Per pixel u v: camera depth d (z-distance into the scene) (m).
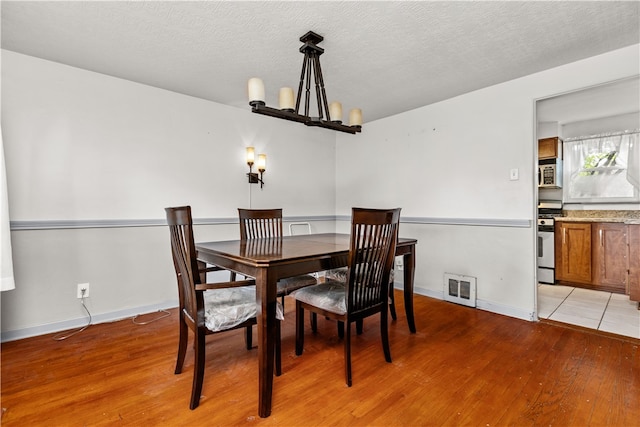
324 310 1.81
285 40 2.05
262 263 1.43
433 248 3.29
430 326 2.48
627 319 2.61
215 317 1.53
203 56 2.27
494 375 1.74
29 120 2.25
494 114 2.81
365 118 3.80
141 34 1.98
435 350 2.05
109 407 1.46
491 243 2.84
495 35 2.00
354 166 4.16
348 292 1.68
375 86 2.84
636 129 3.60
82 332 2.34
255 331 2.39
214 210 3.22
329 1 1.66
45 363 1.87
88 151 2.50
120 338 2.24
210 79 2.67
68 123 2.41
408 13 1.77
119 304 2.64
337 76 2.62
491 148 2.84
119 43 2.08
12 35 1.98
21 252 2.22
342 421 1.37
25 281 2.24
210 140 3.18
